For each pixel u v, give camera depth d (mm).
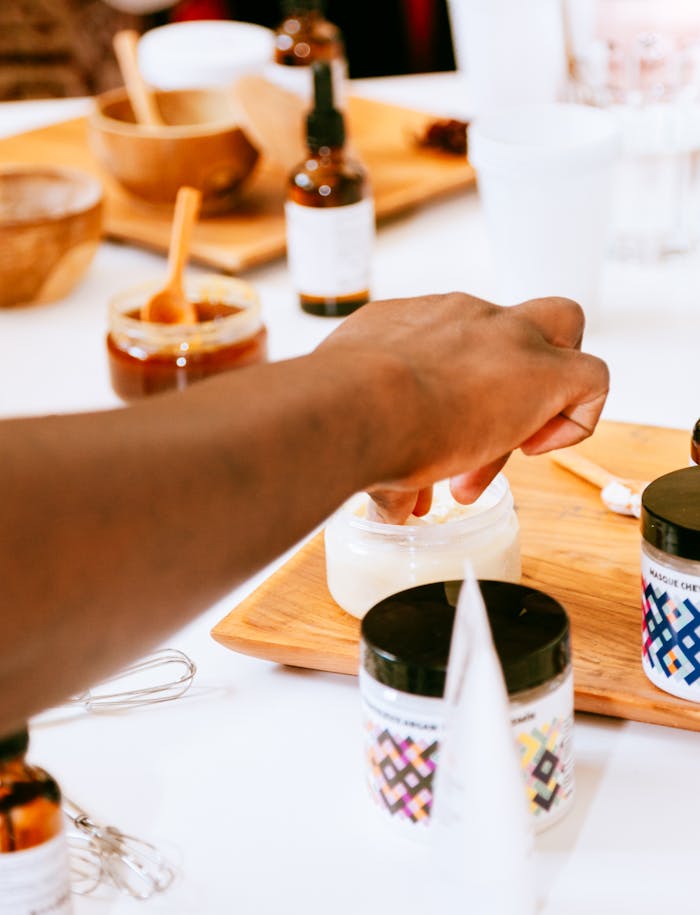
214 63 1572
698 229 1324
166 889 601
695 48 1240
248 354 1067
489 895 552
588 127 1138
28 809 533
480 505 773
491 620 604
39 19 2719
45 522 418
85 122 1733
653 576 657
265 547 475
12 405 1104
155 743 700
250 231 1372
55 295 1289
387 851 615
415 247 1381
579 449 933
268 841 626
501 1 1305
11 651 421
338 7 2416
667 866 595
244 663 767
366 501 791
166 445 448
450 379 560
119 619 442
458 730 535
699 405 1033
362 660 614
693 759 664
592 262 1133
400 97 1730
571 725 613
